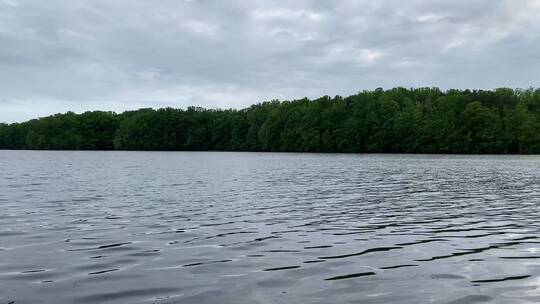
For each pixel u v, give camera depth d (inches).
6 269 432.1
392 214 793.6
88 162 3016.7
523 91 5841.5
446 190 1208.2
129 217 748.6
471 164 2682.1
